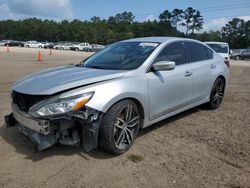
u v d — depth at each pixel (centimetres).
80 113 394
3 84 1002
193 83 580
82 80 419
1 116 605
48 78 445
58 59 2556
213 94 667
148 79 473
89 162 414
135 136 464
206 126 572
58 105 388
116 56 527
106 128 411
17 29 12319
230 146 480
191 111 669
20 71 1422
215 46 1559
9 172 387
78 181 369
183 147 471
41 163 410
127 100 435
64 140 413
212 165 416
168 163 418
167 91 511
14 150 447
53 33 11775
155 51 510
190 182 372
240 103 767
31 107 403
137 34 11100
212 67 646
